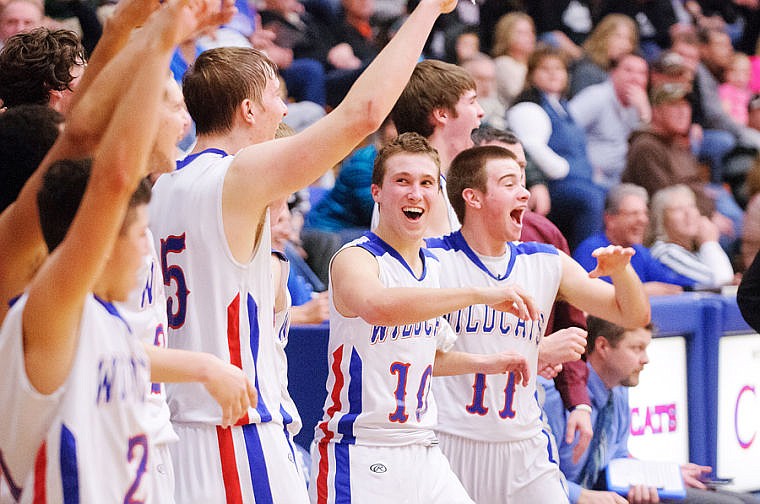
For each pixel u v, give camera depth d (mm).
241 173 6871
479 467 9094
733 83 23719
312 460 8594
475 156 9195
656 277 16531
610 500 10648
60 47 7730
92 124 5867
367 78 6578
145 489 5723
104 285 5578
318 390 10531
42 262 5918
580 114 19984
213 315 6980
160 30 5102
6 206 6223
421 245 9070
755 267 9594
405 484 8367
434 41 19875
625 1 22875
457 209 9328
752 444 12820
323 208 13883
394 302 7684
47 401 5340
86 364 5383
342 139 6586
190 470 7020
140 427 5691
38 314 5188
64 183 5379
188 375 5945
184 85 7566
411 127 10430
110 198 5004
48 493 5359
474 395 9062
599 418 11164
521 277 9250
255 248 7102
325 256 13500
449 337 8766
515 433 9102
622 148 20391
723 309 12352
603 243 15875
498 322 9062
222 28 16062
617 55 20625
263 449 7078
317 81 17469
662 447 11961
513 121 18016
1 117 6281
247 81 7430
